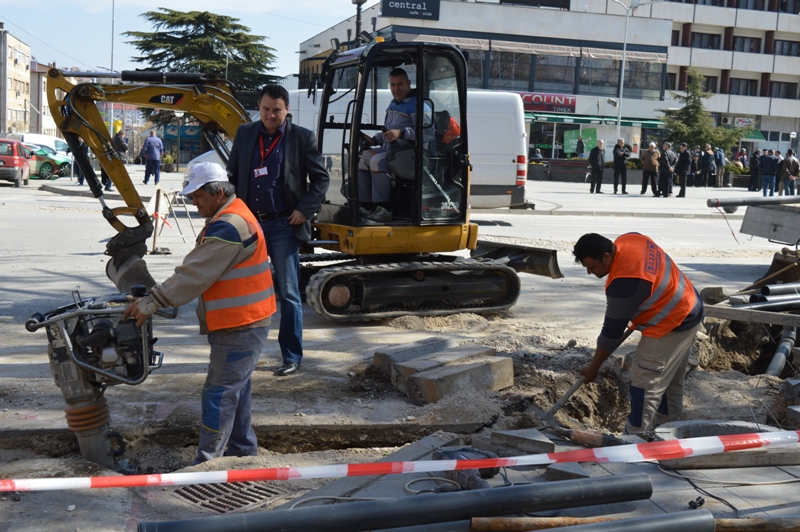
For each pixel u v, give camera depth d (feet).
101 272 32.24
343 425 16.43
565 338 23.93
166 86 25.26
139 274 23.71
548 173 122.01
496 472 13.16
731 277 36.50
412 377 17.87
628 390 20.16
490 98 55.88
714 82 181.98
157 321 25.14
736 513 11.85
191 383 18.71
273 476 10.78
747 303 23.90
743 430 14.80
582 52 144.77
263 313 14.25
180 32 175.94
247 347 14.16
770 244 50.65
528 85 143.95
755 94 185.57
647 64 148.66
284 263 19.17
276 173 18.76
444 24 139.44
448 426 16.65
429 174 26.08
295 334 19.65
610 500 11.62
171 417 16.42
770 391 20.02
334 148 28.37
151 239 43.27
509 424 16.92
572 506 11.44
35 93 302.45
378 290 25.57
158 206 37.73
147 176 81.25
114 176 23.80
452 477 12.71
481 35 141.28
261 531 10.02
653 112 149.38
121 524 11.46
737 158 139.85
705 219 67.62
